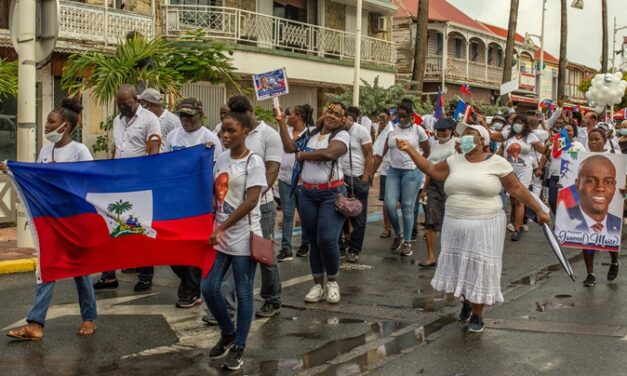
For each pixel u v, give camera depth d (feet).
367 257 36.06
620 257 36.94
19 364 19.71
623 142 43.14
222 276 19.29
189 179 21.09
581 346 21.35
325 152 24.97
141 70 47.19
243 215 18.70
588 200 30.22
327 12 92.17
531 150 45.47
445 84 134.82
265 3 83.20
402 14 134.10
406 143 23.31
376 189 69.72
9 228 41.32
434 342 21.74
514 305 26.37
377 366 19.57
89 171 21.27
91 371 19.20
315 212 25.89
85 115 62.08
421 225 46.98
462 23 140.77
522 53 173.78
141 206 21.38
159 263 21.86
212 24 73.92
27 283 29.66
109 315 24.58
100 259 21.86
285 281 30.07
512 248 39.29
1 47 56.75
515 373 19.03
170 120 28.94
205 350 20.94
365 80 90.22
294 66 81.56
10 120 57.52
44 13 33.94
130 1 66.64
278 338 22.11
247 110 19.72
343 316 24.71
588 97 70.49
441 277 22.71
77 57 52.37
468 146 21.76
